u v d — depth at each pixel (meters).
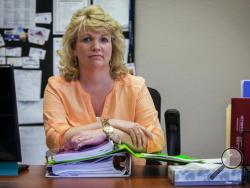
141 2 2.59
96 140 1.21
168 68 2.61
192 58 2.61
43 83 2.61
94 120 1.67
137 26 2.59
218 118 2.63
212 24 2.61
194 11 2.60
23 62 2.60
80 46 1.61
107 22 1.60
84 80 1.69
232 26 2.61
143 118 1.68
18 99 2.61
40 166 1.33
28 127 2.61
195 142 2.64
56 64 2.60
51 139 1.53
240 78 2.62
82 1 2.57
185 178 1.04
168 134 1.78
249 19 2.60
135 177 1.14
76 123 1.66
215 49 2.62
